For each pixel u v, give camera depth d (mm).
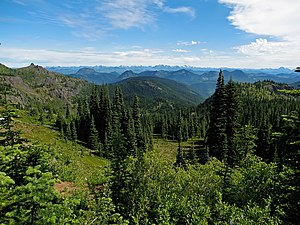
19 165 7668
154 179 14219
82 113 93312
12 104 10203
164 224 9500
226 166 15797
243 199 13336
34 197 4875
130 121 72375
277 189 12195
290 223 10312
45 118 103625
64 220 5680
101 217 8625
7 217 5129
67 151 45188
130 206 12633
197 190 13500
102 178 19594
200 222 9070
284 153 11086
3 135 9297
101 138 76250
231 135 37188
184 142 96812
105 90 79625
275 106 106562
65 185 19406
